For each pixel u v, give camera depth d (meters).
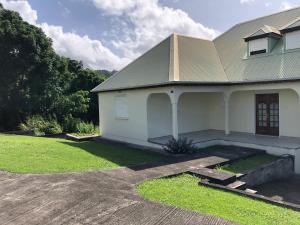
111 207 7.06
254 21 20.11
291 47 15.27
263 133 16.61
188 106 18.06
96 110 34.00
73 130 26.83
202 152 13.87
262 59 16.09
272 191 10.88
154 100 16.36
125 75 18.20
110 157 12.87
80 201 7.39
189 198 7.79
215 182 9.65
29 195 7.75
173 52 16.64
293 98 15.20
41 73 28.06
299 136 15.13
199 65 16.44
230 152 13.77
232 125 18.08
